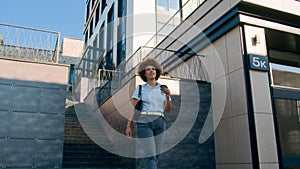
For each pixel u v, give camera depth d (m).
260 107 4.92
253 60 5.10
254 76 5.06
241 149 4.91
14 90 5.14
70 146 6.14
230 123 5.28
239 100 5.11
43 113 5.23
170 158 5.19
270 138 4.80
